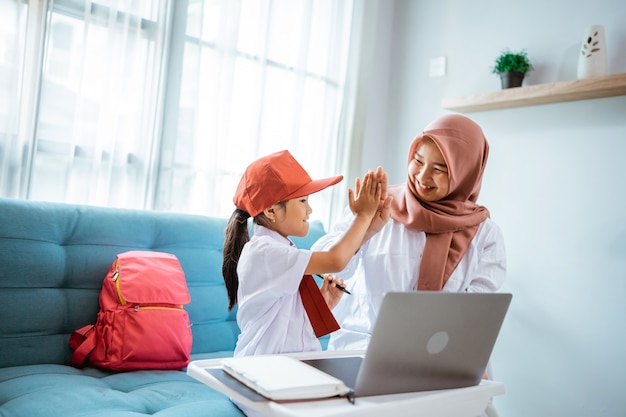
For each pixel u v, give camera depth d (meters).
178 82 2.28
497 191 2.65
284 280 1.23
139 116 2.18
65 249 1.73
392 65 3.24
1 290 1.56
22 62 1.86
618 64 2.30
